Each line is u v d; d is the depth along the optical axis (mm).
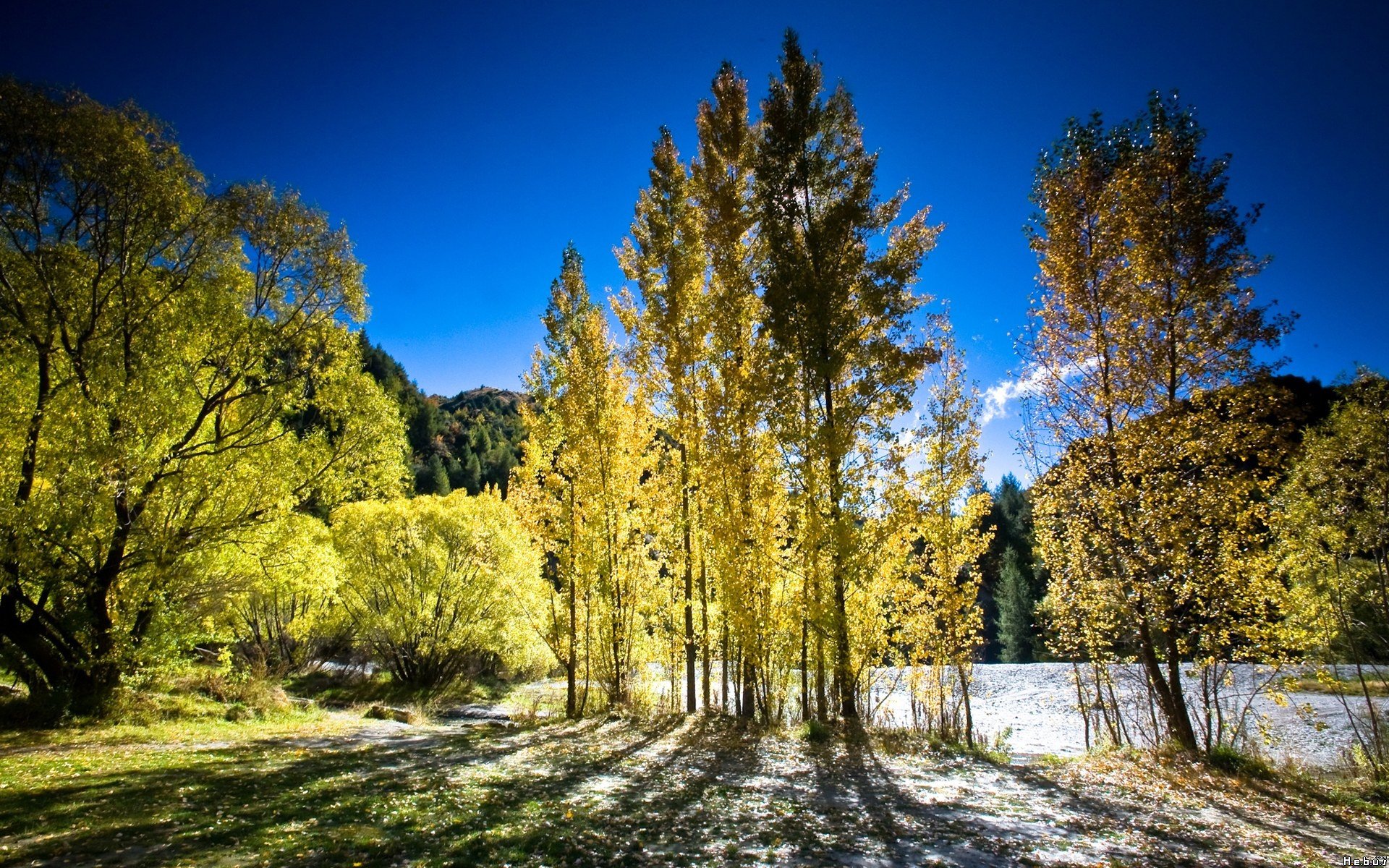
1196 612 11234
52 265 14312
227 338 16234
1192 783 9383
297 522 16797
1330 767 11672
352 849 5988
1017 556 53594
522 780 9188
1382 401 12688
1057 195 12664
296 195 17078
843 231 13930
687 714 15664
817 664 13672
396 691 25156
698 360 16250
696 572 17141
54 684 14305
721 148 16734
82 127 13609
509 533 25609
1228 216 11242
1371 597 12328
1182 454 11211
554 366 18625
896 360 12820
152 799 7516
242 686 18375
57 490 13086
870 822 7324
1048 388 12953
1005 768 10570
